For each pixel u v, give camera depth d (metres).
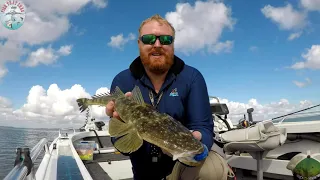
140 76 0.95
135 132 0.70
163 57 0.89
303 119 1.62
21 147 0.69
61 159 1.26
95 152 2.10
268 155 1.68
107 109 0.87
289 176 1.47
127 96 0.84
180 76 0.93
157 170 0.95
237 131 1.40
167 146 0.63
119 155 2.04
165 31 0.89
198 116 0.90
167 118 0.70
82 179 0.92
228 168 0.91
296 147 1.56
